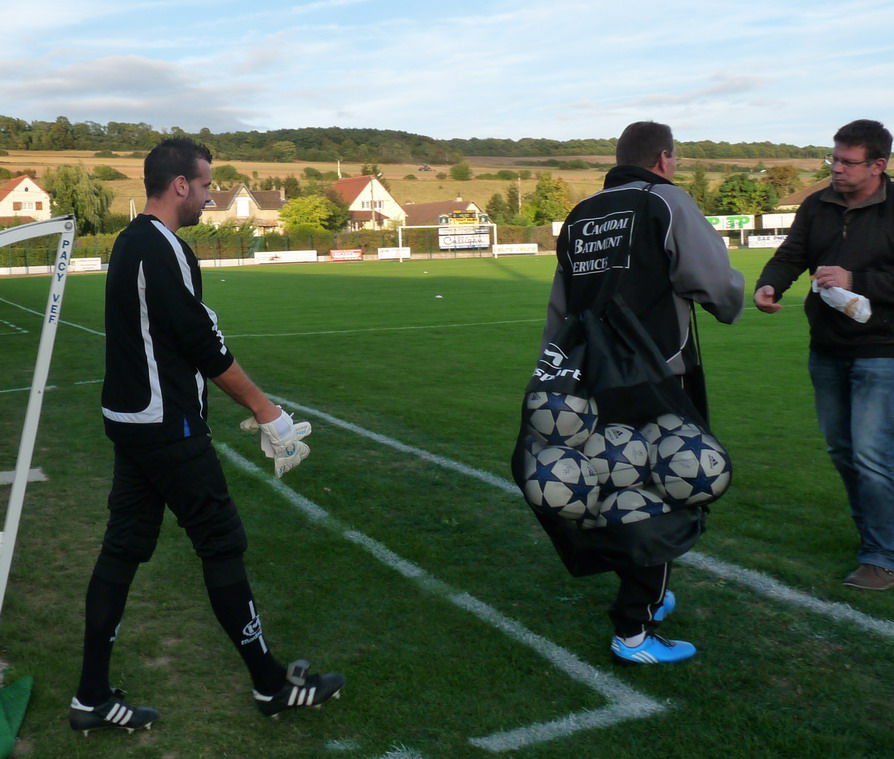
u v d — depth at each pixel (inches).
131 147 6555.1
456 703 108.8
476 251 2476.6
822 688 111.1
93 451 243.6
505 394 330.3
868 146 134.6
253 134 7716.5
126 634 128.6
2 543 107.8
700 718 104.5
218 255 2266.2
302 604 138.7
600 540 108.2
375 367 405.7
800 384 350.3
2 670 118.7
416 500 194.1
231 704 110.1
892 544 143.8
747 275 1040.8
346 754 98.3
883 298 137.5
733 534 170.6
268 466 224.7
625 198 111.2
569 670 116.7
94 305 858.1
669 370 107.0
